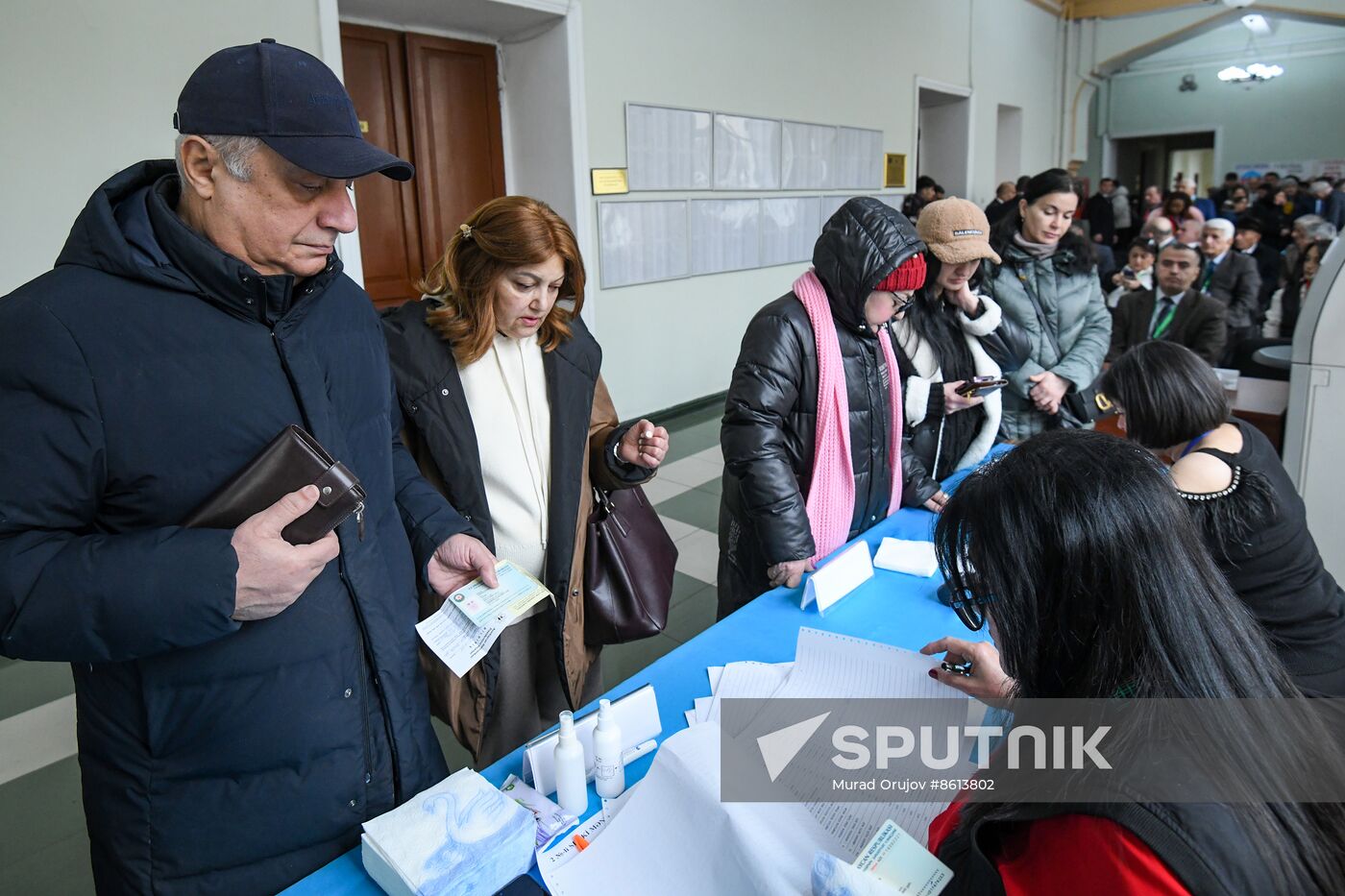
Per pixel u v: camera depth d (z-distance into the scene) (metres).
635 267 4.69
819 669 1.13
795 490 1.57
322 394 0.94
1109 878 0.49
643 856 0.83
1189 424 1.40
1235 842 0.48
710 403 5.53
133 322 0.81
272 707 0.90
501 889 0.81
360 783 0.98
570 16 3.96
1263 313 4.83
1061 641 0.58
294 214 0.82
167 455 0.83
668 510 3.63
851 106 6.34
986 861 0.57
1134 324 3.48
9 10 2.40
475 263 1.25
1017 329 2.20
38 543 0.77
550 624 1.43
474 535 1.20
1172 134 12.26
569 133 4.14
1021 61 9.23
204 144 0.79
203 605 0.76
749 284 5.67
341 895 0.83
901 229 1.54
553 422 1.38
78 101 2.57
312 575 0.82
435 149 4.04
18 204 2.49
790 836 0.81
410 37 3.84
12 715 2.15
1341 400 2.23
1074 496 0.56
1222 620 0.55
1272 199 8.34
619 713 1.02
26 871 1.62
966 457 2.17
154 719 0.87
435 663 1.32
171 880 0.91
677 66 4.70
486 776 1.01
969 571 0.60
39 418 0.77
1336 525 2.31
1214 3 9.52
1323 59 10.83
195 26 2.79
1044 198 2.23
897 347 2.02
